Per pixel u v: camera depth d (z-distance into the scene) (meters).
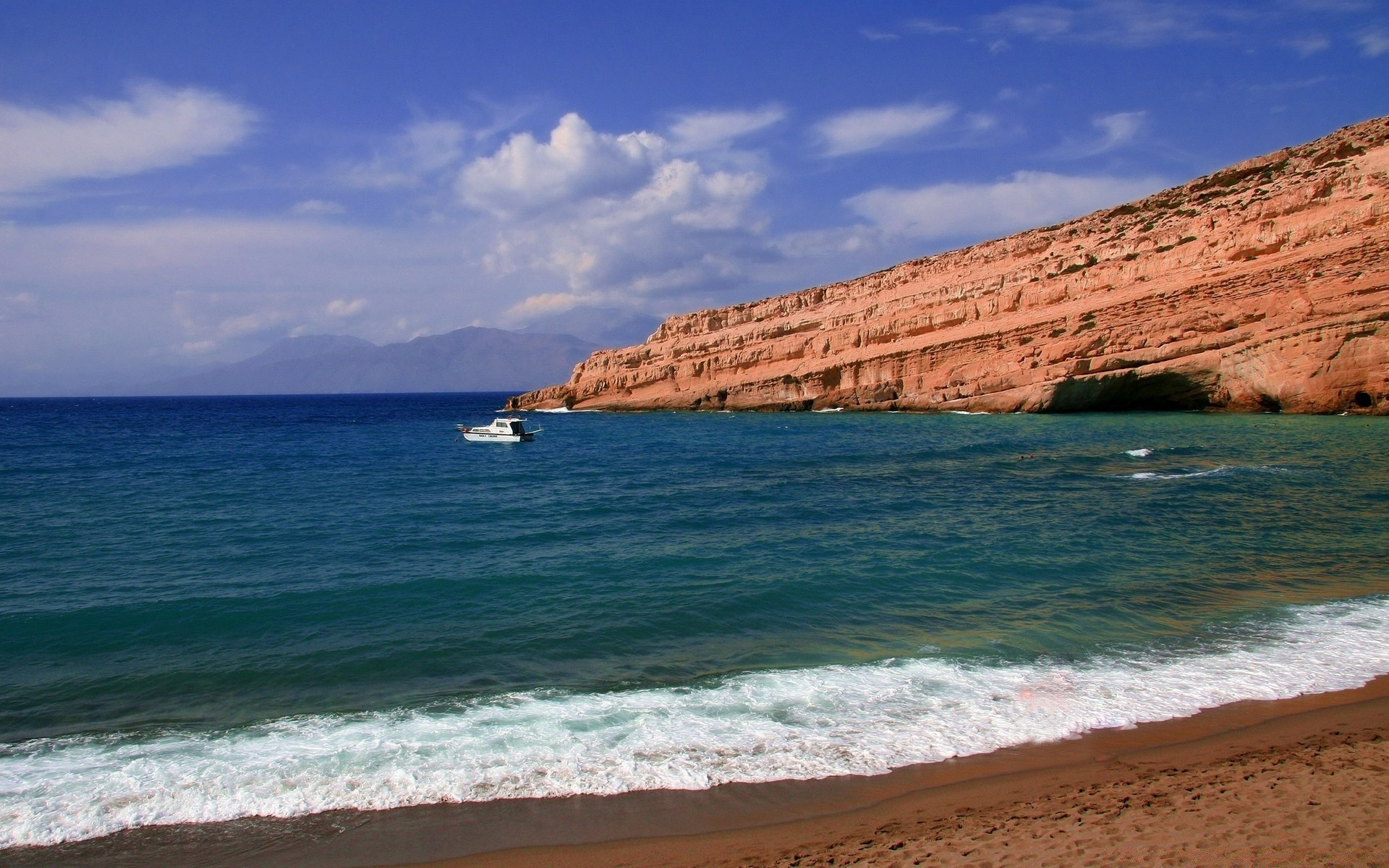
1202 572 16.23
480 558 19.30
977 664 11.45
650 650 12.51
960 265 87.12
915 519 23.06
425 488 33.69
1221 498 24.38
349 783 8.38
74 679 11.72
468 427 74.44
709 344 95.38
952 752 8.79
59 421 105.94
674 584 16.31
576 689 10.88
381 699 10.71
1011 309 70.31
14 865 7.08
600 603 15.05
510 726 9.69
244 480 37.25
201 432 81.44
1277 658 11.41
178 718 10.29
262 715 10.28
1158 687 10.44
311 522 24.95
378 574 17.70
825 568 17.42
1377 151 56.84
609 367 107.06
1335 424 43.09
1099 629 12.90
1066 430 48.84
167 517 26.02
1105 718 9.55
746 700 10.29
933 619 13.73
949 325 73.81
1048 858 6.52
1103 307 60.97
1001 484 29.33
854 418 69.69
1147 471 30.97
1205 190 76.94
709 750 8.94
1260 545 18.45
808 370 79.88
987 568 17.11
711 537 21.25
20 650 13.02
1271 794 7.43
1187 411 56.22
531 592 15.92
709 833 7.29
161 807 8.02
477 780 8.38
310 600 15.70
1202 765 8.20
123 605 15.53
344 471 41.44
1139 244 67.38
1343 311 47.38
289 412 145.50
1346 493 24.47
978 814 7.40
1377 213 50.22
